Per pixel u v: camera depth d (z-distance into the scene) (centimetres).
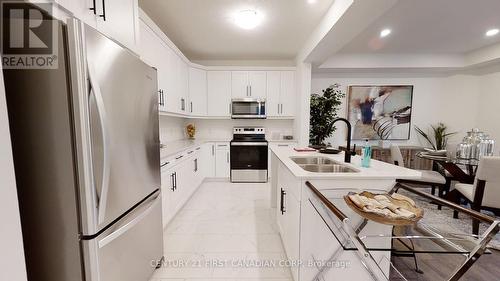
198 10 259
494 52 388
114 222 119
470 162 280
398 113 504
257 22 286
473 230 228
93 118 101
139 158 141
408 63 444
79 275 105
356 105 505
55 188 101
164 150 272
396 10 268
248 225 254
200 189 387
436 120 504
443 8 263
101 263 109
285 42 362
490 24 308
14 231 76
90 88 99
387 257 148
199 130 477
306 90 387
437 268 180
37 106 97
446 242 111
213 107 439
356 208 115
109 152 110
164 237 228
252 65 465
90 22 121
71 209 102
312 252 149
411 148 471
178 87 342
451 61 443
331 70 476
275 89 439
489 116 446
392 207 115
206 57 446
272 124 478
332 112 466
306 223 147
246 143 425
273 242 219
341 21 224
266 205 315
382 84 504
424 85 501
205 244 215
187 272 176
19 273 77
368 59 445
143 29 223
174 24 297
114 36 144
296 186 152
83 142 98
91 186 102
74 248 104
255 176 431
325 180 145
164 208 230
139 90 141
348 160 188
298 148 271
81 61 95
